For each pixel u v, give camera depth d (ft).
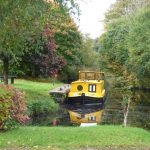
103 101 115.75
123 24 183.62
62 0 51.83
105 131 47.75
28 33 53.98
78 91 114.21
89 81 115.96
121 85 157.69
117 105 118.83
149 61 132.98
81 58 189.98
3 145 39.91
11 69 102.06
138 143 43.32
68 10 52.39
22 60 98.99
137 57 138.51
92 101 112.37
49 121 84.38
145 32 135.95
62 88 121.39
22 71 101.96
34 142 41.24
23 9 48.75
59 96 110.32
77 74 181.88
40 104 91.09
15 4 47.96
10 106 46.80
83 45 205.46
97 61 208.23
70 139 43.06
